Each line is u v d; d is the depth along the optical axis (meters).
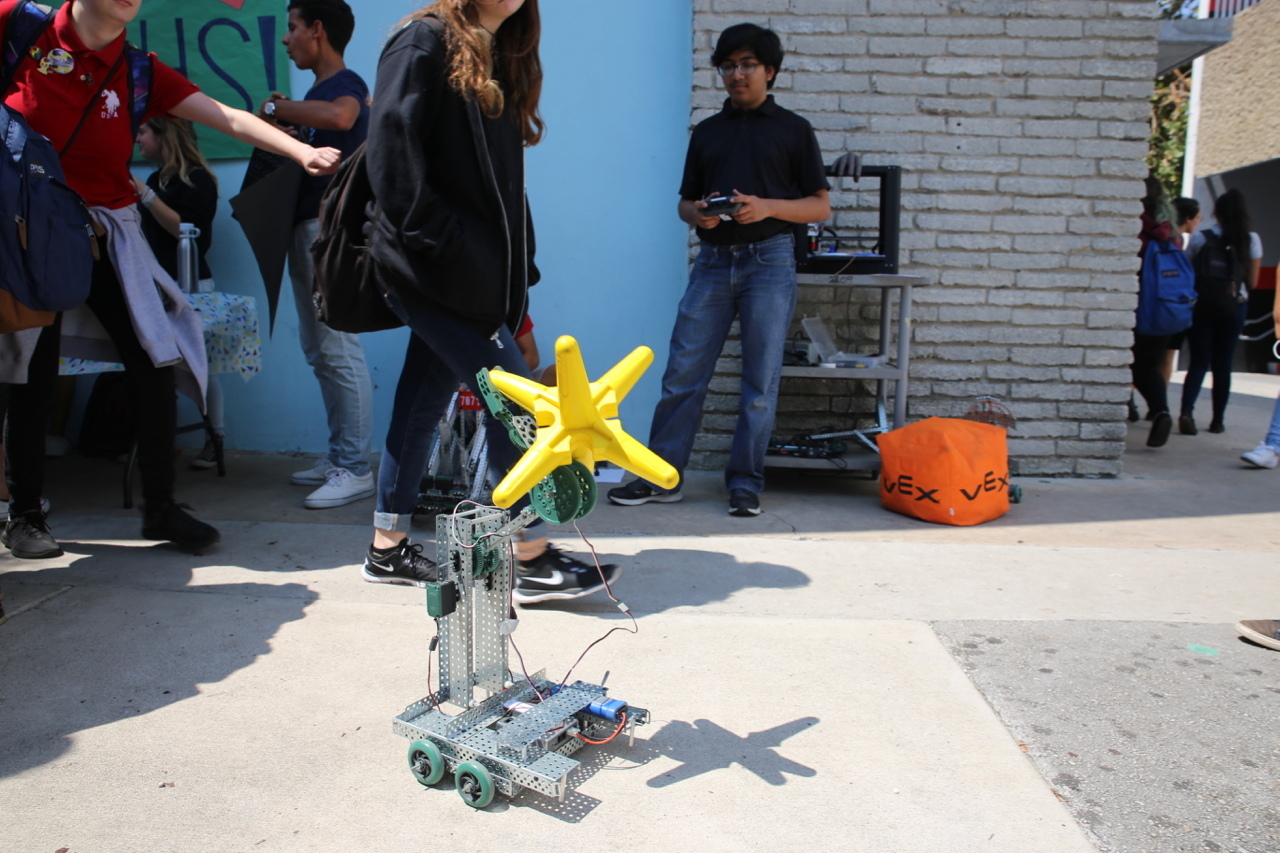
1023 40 4.25
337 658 2.18
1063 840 1.51
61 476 4.07
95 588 2.62
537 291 4.56
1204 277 5.84
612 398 1.52
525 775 1.52
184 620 2.39
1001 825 1.55
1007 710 1.97
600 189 4.48
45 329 2.68
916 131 4.31
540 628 2.40
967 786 1.67
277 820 1.53
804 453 4.18
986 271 4.41
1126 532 3.52
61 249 2.28
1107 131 4.31
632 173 4.47
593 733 1.82
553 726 1.66
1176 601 2.71
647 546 3.20
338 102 3.42
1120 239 4.39
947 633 2.41
